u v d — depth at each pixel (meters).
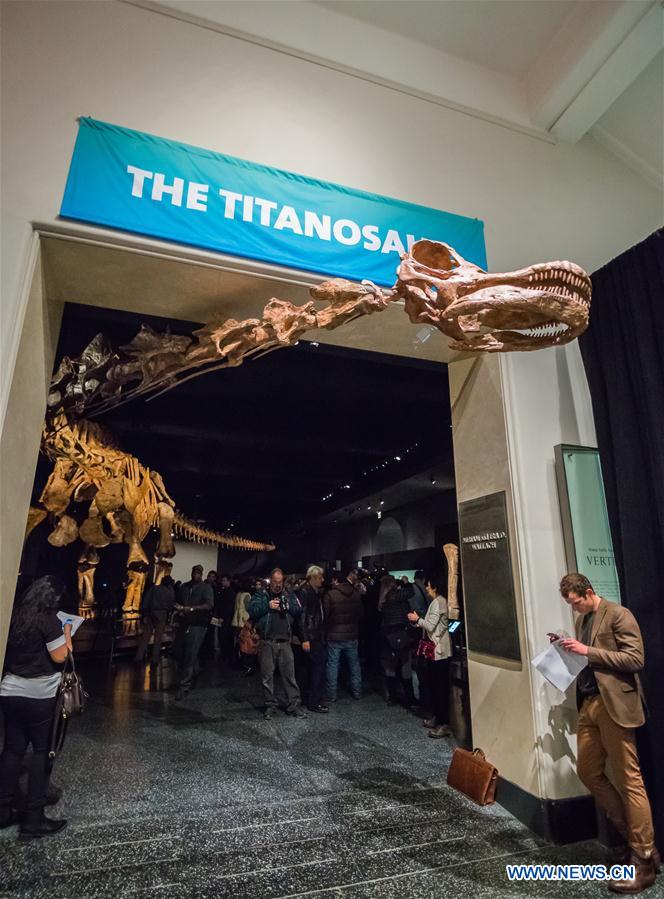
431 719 4.80
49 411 3.68
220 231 3.06
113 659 8.69
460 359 4.07
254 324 3.01
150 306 3.51
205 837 2.74
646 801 2.45
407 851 2.66
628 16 3.56
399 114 3.84
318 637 5.59
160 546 8.08
